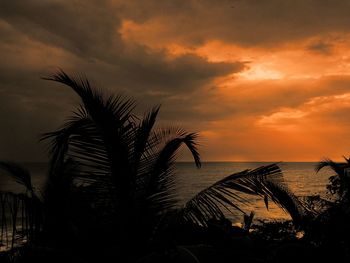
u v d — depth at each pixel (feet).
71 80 13.56
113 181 13.92
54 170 17.17
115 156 13.65
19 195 17.01
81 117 13.94
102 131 13.42
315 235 20.63
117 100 13.92
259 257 21.33
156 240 14.58
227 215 75.05
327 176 364.79
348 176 27.81
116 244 15.06
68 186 17.46
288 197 16.29
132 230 14.51
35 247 14.69
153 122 14.93
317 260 19.86
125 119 13.84
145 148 14.93
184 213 13.74
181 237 19.83
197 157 16.55
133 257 14.46
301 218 19.33
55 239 16.79
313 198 24.30
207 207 13.62
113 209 14.55
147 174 14.69
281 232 26.99
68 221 16.96
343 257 19.89
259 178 13.93
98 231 15.39
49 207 17.21
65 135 13.53
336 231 20.45
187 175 395.14
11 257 15.90
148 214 14.62
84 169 14.20
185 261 13.33
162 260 13.79
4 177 17.34
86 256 15.42
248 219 29.27
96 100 13.62
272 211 97.71
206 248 19.16
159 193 14.80
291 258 19.84
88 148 13.60
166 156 15.11
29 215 17.16
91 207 15.93
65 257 14.46
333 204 23.65
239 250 19.92
